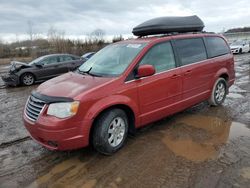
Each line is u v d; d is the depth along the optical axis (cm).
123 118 403
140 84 414
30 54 3406
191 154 384
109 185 317
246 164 348
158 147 410
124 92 393
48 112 351
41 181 333
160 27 484
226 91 623
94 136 375
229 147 401
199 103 584
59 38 3281
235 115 548
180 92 487
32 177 343
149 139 441
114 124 390
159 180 321
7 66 2491
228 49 630
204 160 364
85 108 352
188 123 511
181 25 514
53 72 1197
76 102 347
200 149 399
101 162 372
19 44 3688
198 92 536
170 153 389
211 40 580
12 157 402
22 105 744
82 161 378
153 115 444
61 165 370
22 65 1140
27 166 372
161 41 467
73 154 399
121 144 404
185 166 350
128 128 427
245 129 472
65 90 371
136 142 431
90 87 372
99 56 494
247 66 1381
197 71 519
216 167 344
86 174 344
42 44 3362
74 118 346
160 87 445
